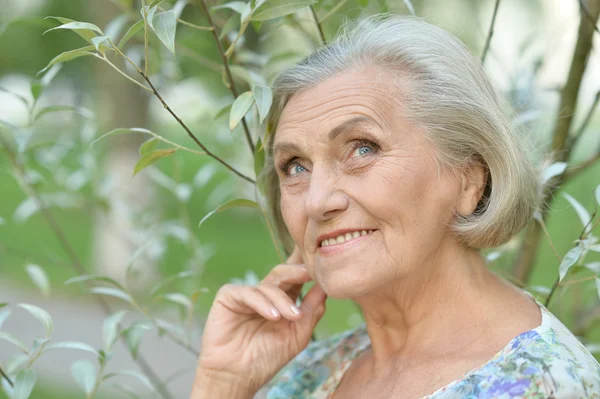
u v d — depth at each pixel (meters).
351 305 4.57
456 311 1.50
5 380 1.68
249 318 1.78
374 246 1.44
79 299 7.72
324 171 1.46
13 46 12.35
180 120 1.47
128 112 6.95
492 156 1.46
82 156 2.60
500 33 2.33
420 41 1.48
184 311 2.06
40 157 2.56
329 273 1.48
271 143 1.73
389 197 1.41
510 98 1.98
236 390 1.75
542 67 2.10
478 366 1.37
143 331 1.77
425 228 1.45
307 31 2.10
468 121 1.44
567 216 2.45
